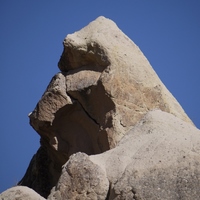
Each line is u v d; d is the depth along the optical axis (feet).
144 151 73.15
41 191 135.23
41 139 135.54
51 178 135.44
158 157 71.36
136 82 123.34
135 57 126.41
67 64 130.00
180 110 128.26
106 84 122.01
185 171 68.90
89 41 126.11
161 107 123.44
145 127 77.00
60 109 126.72
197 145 71.46
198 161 69.46
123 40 128.16
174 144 72.43
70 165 73.05
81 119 126.31
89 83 124.57
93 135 124.88
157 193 68.44
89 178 72.18
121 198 69.51
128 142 75.51
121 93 121.80
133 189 69.26
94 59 126.11
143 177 69.92
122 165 72.74
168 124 77.20
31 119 130.72
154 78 126.00
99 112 123.95
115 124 119.55
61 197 72.38
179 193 67.77
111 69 123.03
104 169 73.10
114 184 71.46
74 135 126.93
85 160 73.00
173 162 70.13
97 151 122.62
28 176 141.38
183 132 76.07
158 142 73.61
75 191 72.18
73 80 126.72
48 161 136.05
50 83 130.21
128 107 121.49
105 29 128.16
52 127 128.06
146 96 123.13
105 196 71.72
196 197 67.10
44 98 127.75
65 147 127.44
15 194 72.13
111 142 118.32
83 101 125.59
